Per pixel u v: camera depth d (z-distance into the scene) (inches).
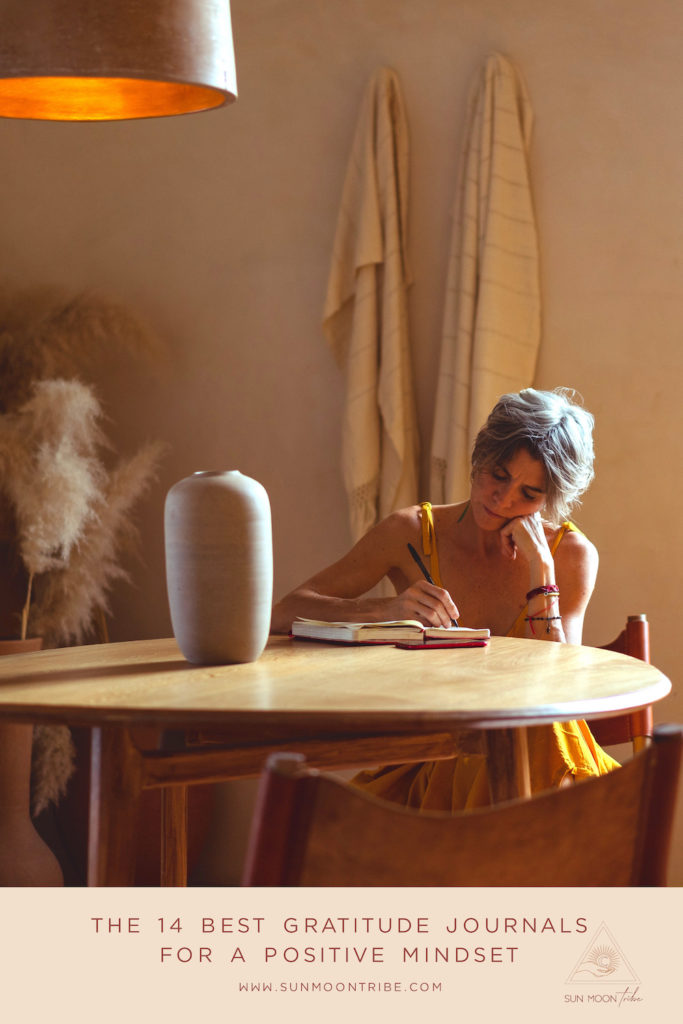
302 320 130.3
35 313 132.9
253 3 130.5
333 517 129.9
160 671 56.8
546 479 79.3
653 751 33.2
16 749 105.4
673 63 115.6
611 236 118.0
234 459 133.2
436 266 124.4
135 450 136.5
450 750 54.6
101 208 136.3
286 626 80.3
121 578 136.5
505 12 121.0
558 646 68.3
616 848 33.3
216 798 130.6
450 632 68.5
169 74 61.0
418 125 124.3
